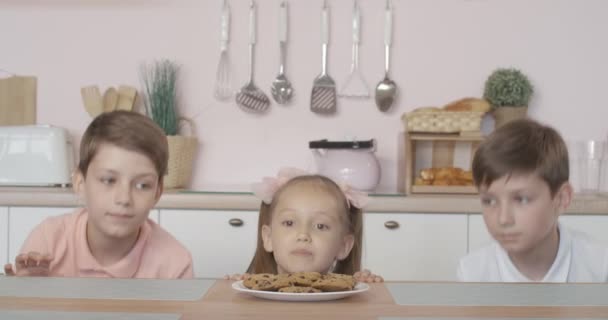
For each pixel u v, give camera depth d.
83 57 2.77
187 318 0.71
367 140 2.60
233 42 2.76
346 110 2.75
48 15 2.76
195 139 2.65
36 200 2.32
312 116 2.76
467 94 2.75
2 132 2.49
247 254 2.31
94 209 1.35
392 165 2.75
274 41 2.76
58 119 2.77
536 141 1.28
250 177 2.76
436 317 0.74
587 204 2.30
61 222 1.49
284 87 2.74
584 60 2.74
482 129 2.69
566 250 1.42
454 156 2.69
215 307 0.77
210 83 2.76
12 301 0.79
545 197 1.28
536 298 0.85
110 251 1.44
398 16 2.74
